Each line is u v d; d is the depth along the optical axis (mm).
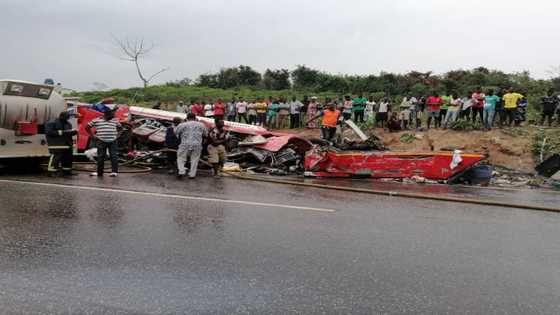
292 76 44062
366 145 14586
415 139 17688
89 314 3693
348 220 7066
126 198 8102
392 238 6117
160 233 5922
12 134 10672
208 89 41688
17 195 8094
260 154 13891
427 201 9305
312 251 5418
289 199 8766
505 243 6109
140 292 4121
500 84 30594
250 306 3918
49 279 4359
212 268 4750
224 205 7801
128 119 15133
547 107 17438
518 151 15781
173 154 12125
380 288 4395
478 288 4484
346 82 37406
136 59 33531
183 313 3756
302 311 3857
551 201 9914
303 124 21719
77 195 8234
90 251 5156
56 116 11359
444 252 5582
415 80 34562
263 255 5207
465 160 12352
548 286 4598
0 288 4145
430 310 3965
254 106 21469
